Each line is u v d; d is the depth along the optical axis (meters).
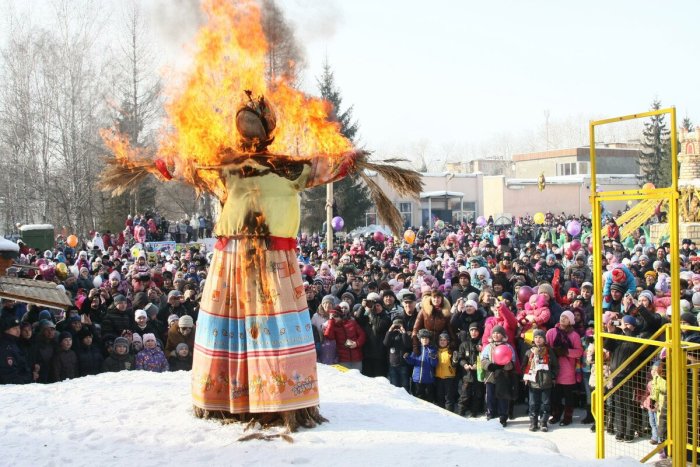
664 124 64.81
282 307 5.23
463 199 54.94
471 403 12.07
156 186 38.12
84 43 37.06
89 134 36.81
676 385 5.98
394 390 6.84
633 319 9.98
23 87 37.59
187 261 20.45
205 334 5.42
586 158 71.25
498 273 15.73
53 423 5.33
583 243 26.31
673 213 5.93
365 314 12.53
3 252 5.17
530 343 11.66
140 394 6.19
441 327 12.06
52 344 10.19
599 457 6.84
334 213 34.94
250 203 5.27
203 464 4.55
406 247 24.62
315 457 4.66
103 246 29.58
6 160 38.44
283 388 5.16
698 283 14.23
